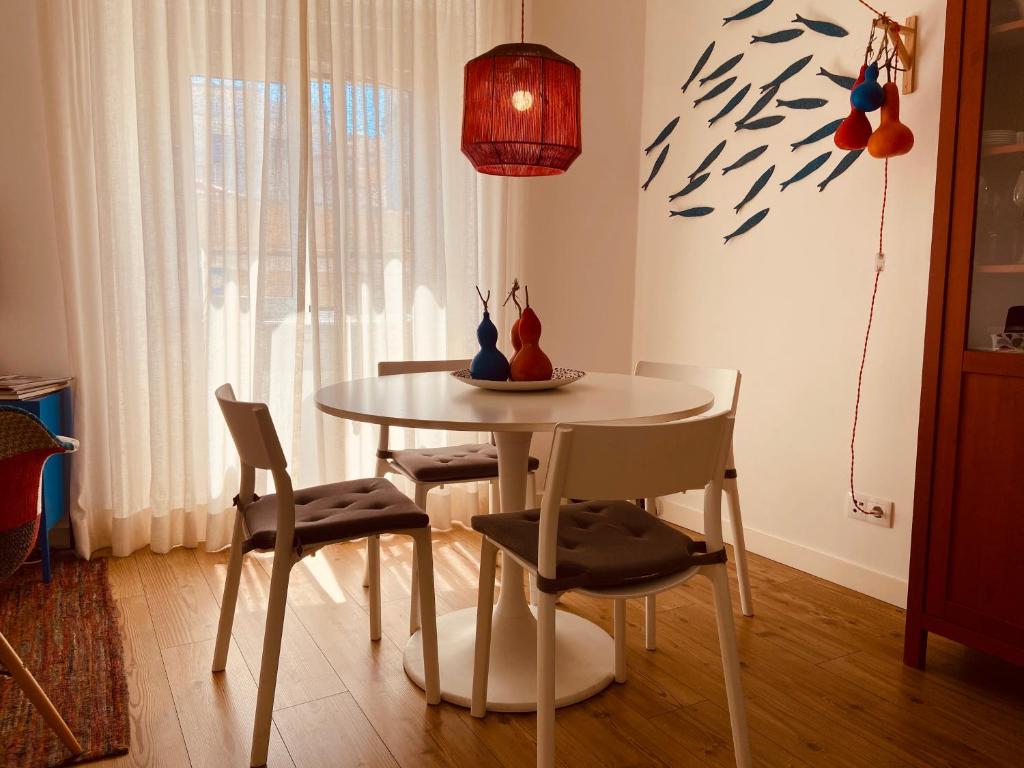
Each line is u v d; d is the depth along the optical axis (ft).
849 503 8.23
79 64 8.33
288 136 9.11
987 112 5.77
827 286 8.38
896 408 7.72
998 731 5.49
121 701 5.79
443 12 9.87
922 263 7.41
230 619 6.26
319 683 6.15
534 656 6.36
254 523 5.60
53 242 8.63
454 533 10.30
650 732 5.46
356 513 5.57
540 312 10.85
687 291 10.36
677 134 10.40
